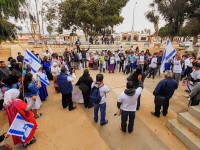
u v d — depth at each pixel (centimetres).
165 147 446
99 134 495
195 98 522
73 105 677
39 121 562
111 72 1226
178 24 3338
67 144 455
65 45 3759
